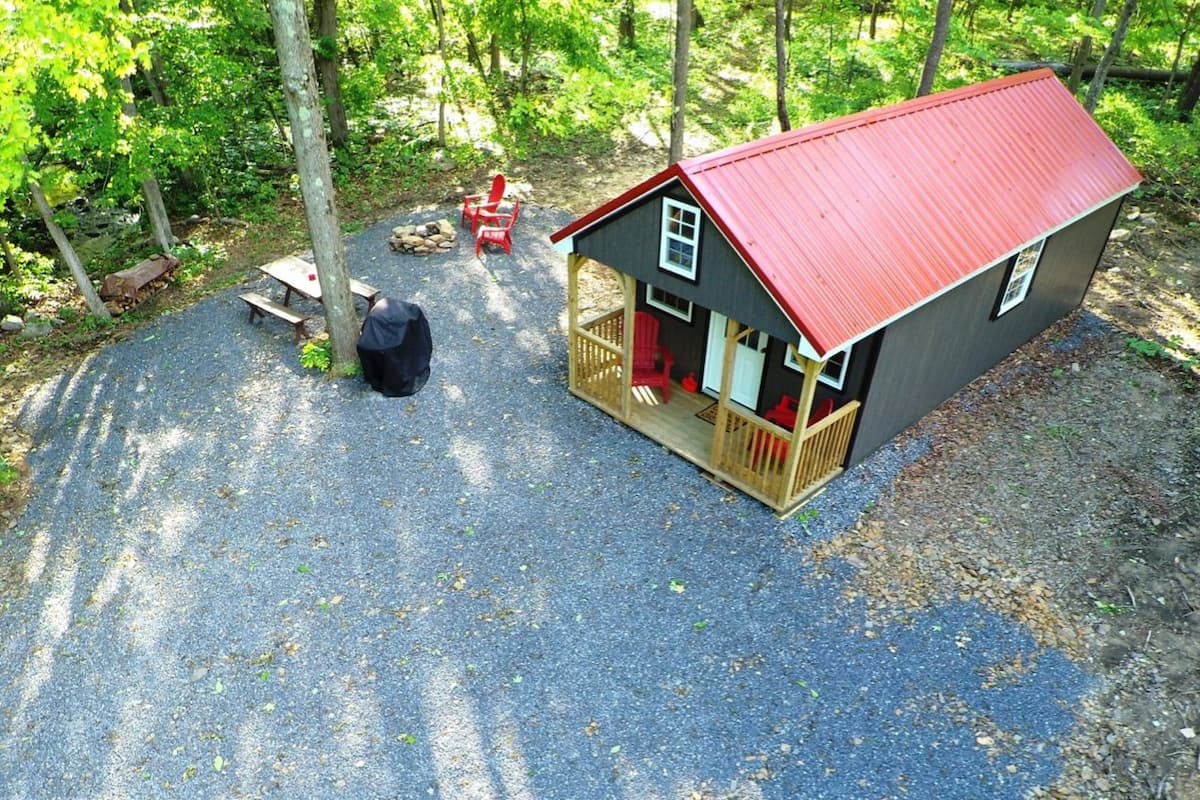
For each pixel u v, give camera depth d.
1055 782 6.17
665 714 6.76
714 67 25.28
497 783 6.29
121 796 6.28
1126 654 7.16
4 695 7.07
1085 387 10.82
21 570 8.34
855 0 24.12
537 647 7.35
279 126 18.72
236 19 15.91
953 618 7.53
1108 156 11.50
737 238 7.47
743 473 9.01
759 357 9.96
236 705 6.92
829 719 6.68
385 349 10.40
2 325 12.91
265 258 15.02
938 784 6.19
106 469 9.70
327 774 6.38
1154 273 13.62
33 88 8.83
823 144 8.85
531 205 16.73
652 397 10.75
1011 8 23.28
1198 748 6.36
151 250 15.23
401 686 7.04
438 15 17.70
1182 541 8.34
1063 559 8.16
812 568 8.10
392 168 18.59
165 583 8.11
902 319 8.43
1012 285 10.42
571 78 17.55
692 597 7.81
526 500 9.04
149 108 14.01
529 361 11.59
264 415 10.52
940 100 10.44
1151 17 17.95
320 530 8.70
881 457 9.59
